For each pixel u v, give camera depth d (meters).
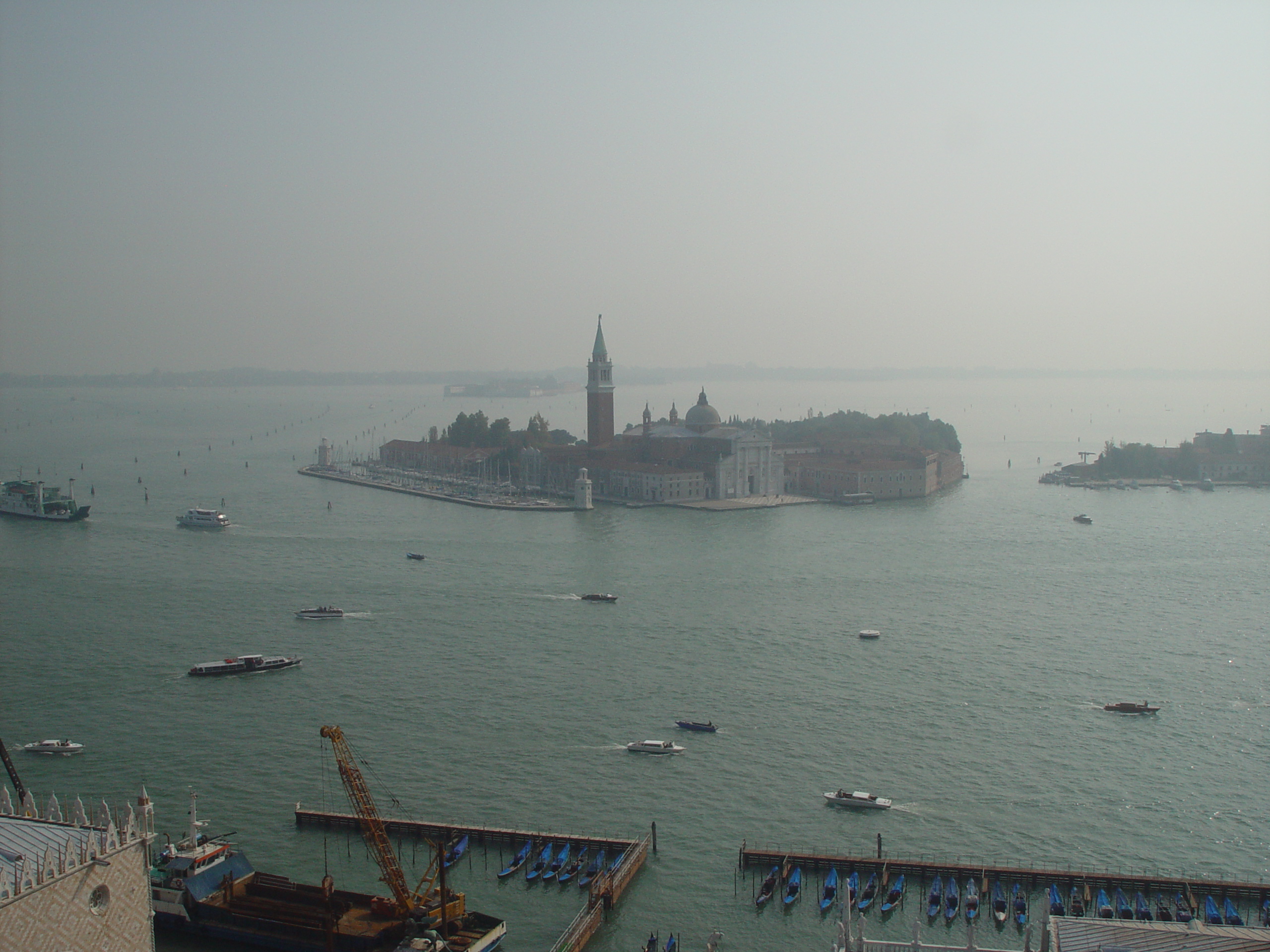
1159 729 179.38
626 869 130.38
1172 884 129.50
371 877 131.88
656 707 188.25
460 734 175.38
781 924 123.50
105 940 81.88
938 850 139.12
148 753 167.12
